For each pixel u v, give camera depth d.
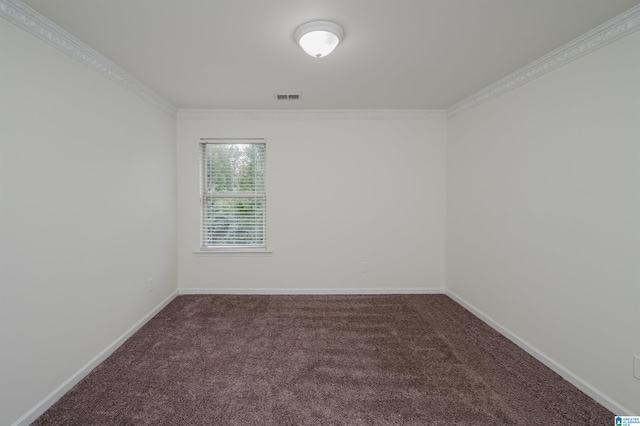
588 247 1.69
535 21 1.58
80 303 1.82
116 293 2.20
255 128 3.31
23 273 1.44
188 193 3.32
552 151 1.93
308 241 3.38
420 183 3.38
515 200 2.28
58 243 1.66
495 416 1.52
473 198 2.84
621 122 1.51
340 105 3.14
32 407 1.48
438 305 3.08
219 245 3.41
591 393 1.66
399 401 1.63
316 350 2.18
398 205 3.38
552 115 1.93
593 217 1.66
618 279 1.53
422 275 3.42
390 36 1.74
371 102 3.04
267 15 1.53
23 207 1.44
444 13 1.52
